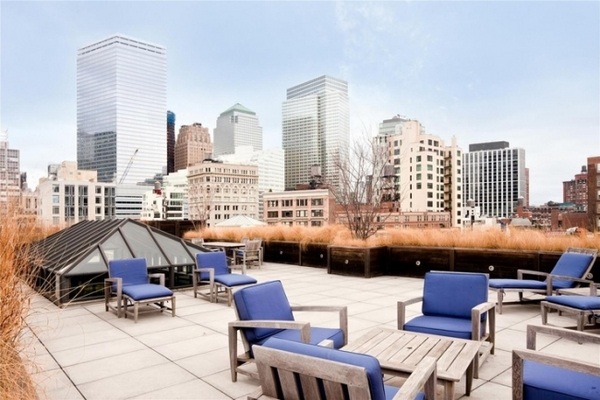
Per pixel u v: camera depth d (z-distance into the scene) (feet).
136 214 444.14
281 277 38.96
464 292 16.17
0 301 10.58
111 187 315.37
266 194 336.90
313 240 47.91
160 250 33.09
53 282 27.66
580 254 25.36
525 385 9.82
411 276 38.70
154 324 21.79
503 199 599.57
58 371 14.97
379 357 11.76
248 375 14.23
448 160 338.95
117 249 31.53
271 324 13.12
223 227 62.13
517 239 34.55
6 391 9.07
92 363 15.81
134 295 22.27
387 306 25.68
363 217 45.91
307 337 12.66
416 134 325.21
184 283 33.30
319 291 31.17
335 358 6.67
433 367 9.00
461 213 341.41
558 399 9.25
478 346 12.75
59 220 43.98
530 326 11.95
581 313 19.06
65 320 22.62
